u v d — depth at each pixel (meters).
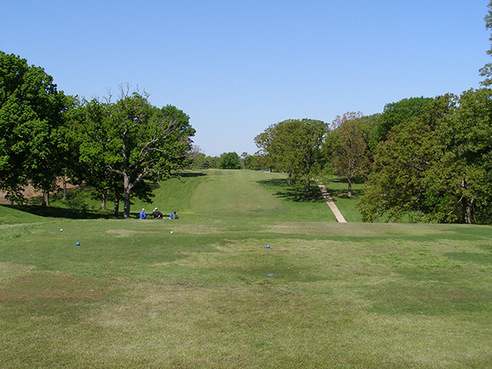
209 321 8.12
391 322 8.18
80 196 57.09
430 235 20.83
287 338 7.23
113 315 8.38
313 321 8.20
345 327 7.86
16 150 32.16
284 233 21.42
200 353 6.53
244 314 8.62
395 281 11.92
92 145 35.47
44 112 35.72
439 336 7.37
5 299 9.33
